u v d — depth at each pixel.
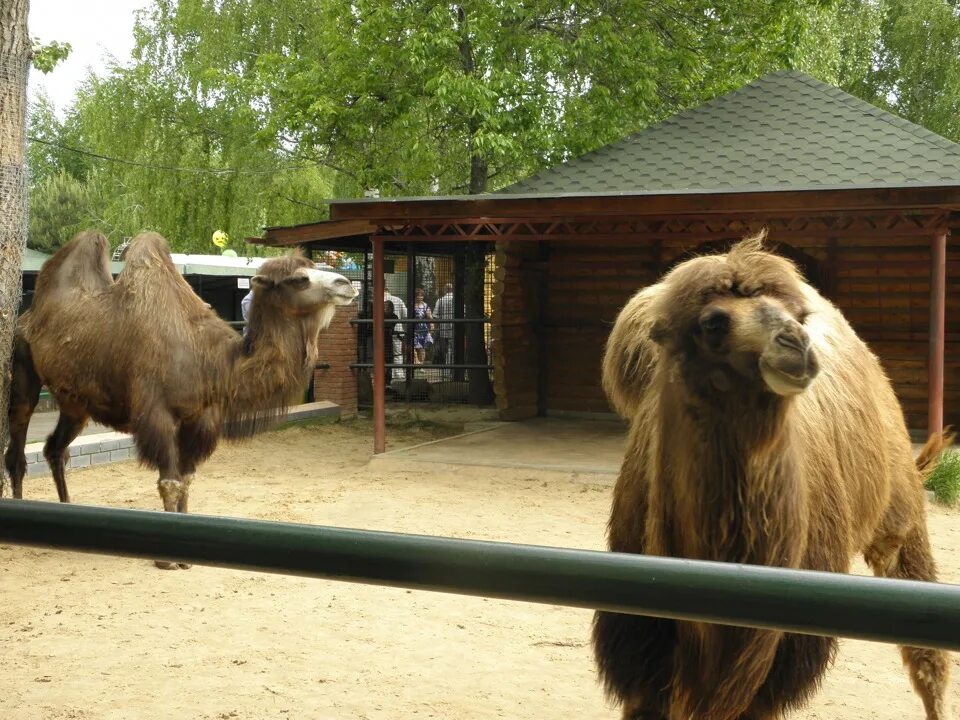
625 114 18.48
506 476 11.09
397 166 20.59
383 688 4.91
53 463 8.53
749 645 2.71
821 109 14.14
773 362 2.33
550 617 6.14
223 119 26.19
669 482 2.77
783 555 2.65
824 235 11.03
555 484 10.70
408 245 16.98
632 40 18.20
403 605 6.38
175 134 26.64
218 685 4.91
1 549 7.79
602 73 18.86
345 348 16.08
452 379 17.28
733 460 2.58
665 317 2.59
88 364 7.57
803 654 2.93
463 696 4.81
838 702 4.86
